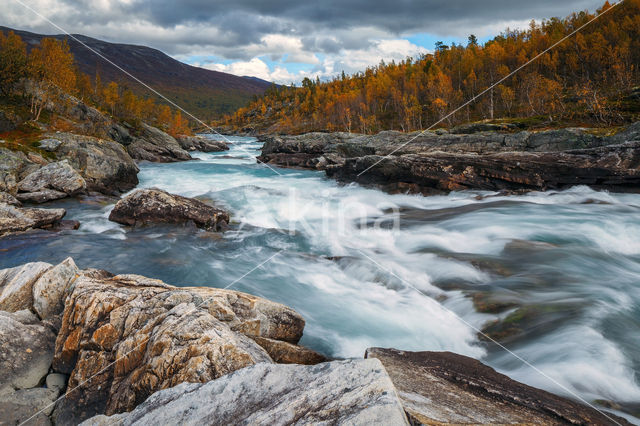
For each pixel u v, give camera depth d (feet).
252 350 17.51
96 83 285.02
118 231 50.31
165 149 171.73
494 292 29.99
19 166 76.43
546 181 71.41
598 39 245.45
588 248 40.70
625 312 25.99
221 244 45.83
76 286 21.34
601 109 147.74
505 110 261.85
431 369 17.72
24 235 46.80
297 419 9.91
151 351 16.67
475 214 58.03
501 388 15.75
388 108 371.15
